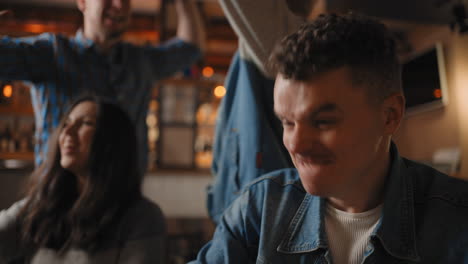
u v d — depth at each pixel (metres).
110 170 1.14
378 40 0.48
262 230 0.63
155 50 1.75
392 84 0.49
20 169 2.79
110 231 1.09
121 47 1.60
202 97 3.79
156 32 4.37
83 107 1.18
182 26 1.92
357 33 0.46
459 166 4.04
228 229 0.68
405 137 5.12
